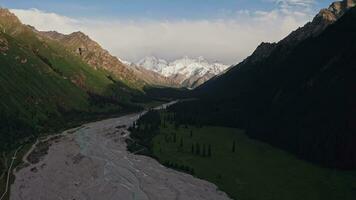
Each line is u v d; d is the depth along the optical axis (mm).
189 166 172875
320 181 148500
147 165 176875
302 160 180375
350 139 168375
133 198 133750
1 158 177375
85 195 136375
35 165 171875
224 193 140250
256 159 183625
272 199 133250
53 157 186625
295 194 137000
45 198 132500
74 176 157625
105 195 136250
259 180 152875
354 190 137375
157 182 151875
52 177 155625
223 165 173875
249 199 134125
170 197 135375
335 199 131250
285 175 158125
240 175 159750
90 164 175125
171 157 187750
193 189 144000
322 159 171375
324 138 180125
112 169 167750
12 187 142125
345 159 162750
